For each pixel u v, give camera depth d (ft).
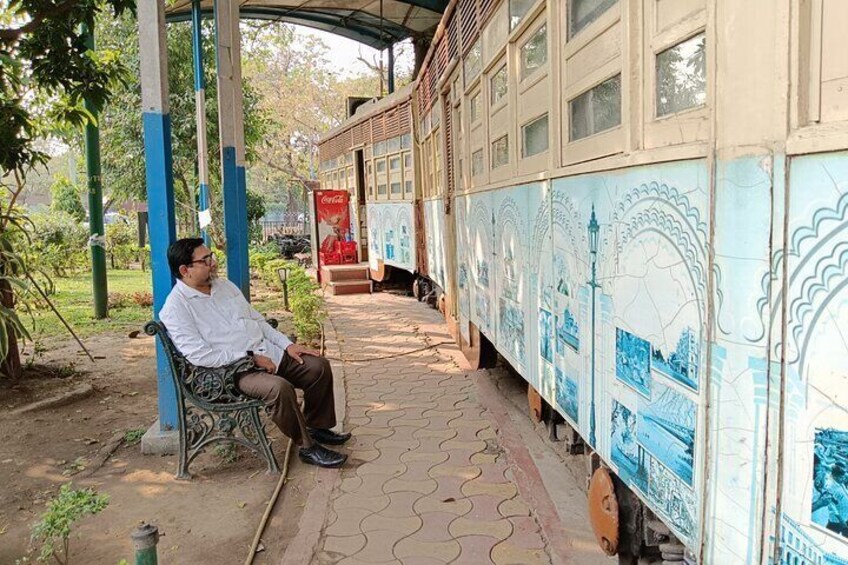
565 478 12.25
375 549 10.14
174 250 13.16
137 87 46.47
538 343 11.82
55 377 20.54
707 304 5.55
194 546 10.46
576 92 9.19
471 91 18.29
